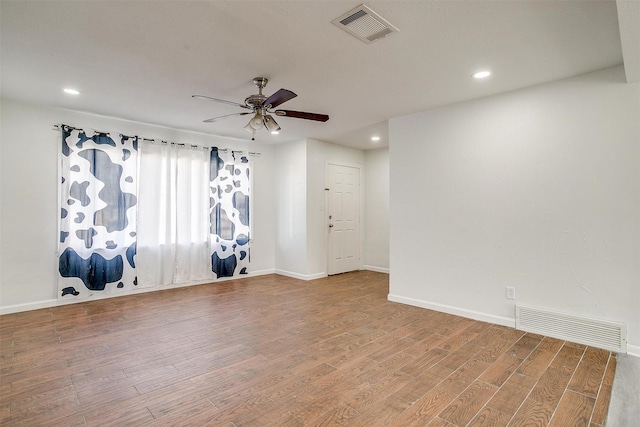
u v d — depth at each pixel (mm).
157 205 4719
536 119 3123
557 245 3018
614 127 2736
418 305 3984
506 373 2363
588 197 2857
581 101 2885
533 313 3131
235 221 5547
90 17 2062
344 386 2195
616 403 1996
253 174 5828
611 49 2441
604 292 2785
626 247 2693
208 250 5242
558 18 2049
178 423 1817
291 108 3809
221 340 2979
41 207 3869
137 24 2143
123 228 4438
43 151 3867
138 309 3885
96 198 4211
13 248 3703
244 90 3297
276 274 6012
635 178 2652
